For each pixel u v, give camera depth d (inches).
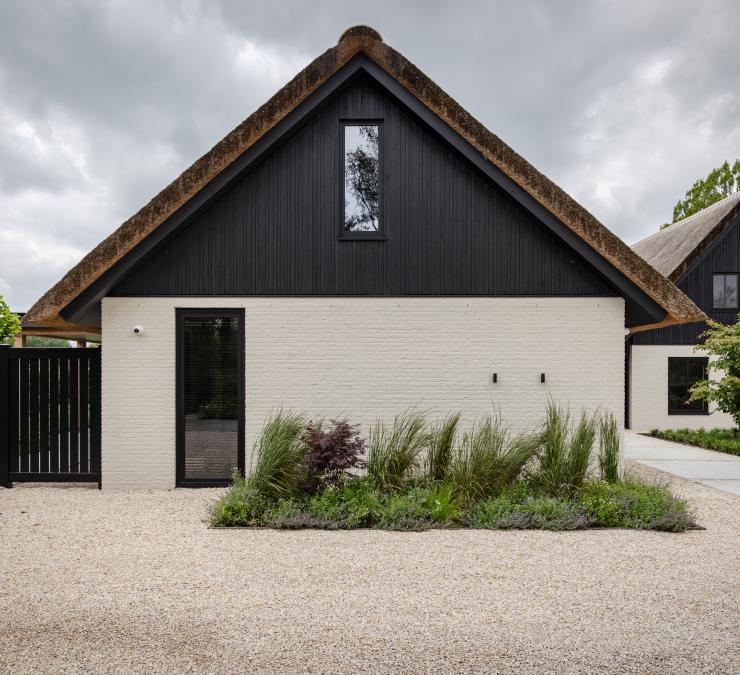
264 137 285.4
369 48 283.6
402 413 293.6
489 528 211.6
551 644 123.1
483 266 297.4
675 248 660.1
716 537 204.8
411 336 295.3
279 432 243.6
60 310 275.7
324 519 212.4
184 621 132.6
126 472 287.9
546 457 250.7
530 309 297.4
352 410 293.3
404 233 296.5
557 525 210.7
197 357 294.7
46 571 165.9
